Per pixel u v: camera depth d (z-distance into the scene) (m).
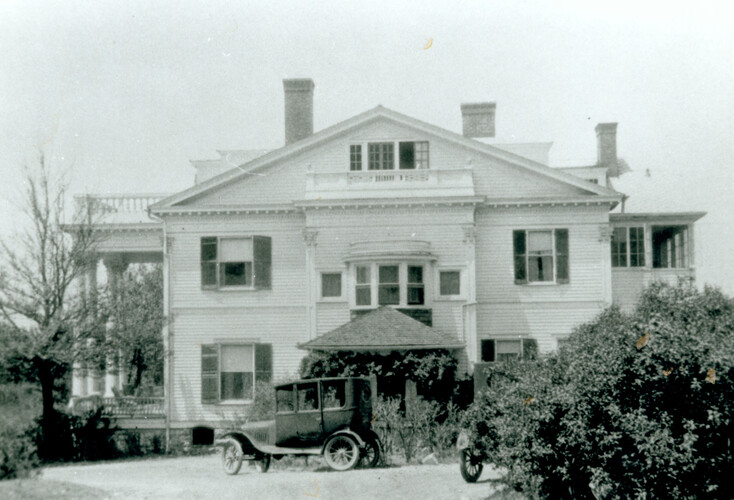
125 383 36.22
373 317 27.25
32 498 15.34
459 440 15.71
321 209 29.23
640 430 11.55
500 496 14.07
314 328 29.09
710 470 11.73
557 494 12.74
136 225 32.72
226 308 29.77
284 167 30.17
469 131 34.94
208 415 29.36
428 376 25.84
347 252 29.03
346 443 18.03
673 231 31.00
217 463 23.88
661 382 11.84
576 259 29.20
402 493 14.84
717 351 11.75
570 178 29.28
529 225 29.41
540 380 12.80
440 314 28.56
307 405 18.09
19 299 25.17
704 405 11.73
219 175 30.03
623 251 30.42
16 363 24.45
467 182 28.94
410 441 20.50
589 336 13.35
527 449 12.57
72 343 25.50
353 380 18.22
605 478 11.80
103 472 20.19
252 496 15.27
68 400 30.47
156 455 28.08
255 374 29.48
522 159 29.50
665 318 13.14
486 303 29.22
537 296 29.14
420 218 29.02
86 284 31.64
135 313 29.52
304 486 15.84
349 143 29.97
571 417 12.07
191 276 30.00
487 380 16.67
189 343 29.77
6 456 18.20
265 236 29.80
